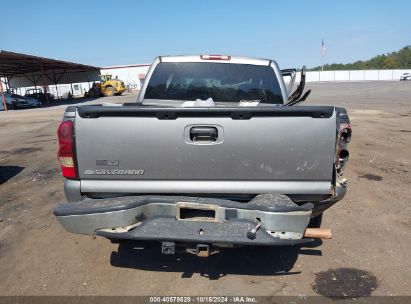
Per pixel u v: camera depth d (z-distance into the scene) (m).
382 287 3.15
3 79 48.91
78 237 4.21
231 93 4.50
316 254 3.75
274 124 2.91
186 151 2.96
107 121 2.96
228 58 4.45
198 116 2.92
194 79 4.49
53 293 3.11
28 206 5.32
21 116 22.98
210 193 3.02
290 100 4.76
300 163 2.95
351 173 6.80
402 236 4.13
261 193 3.00
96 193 3.08
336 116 2.98
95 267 3.54
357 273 3.38
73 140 3.00
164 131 2.95
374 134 11.35
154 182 3.03
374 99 26.50
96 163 3.01
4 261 3.67
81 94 50.41
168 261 3.63
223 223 2.75
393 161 7.72
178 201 2.84
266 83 4.46
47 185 6.40
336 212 4.86
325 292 3.08
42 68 38.12
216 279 3.30
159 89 4.52
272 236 2.71
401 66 117.06
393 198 5.38
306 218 2.72
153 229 2.78
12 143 11.71
